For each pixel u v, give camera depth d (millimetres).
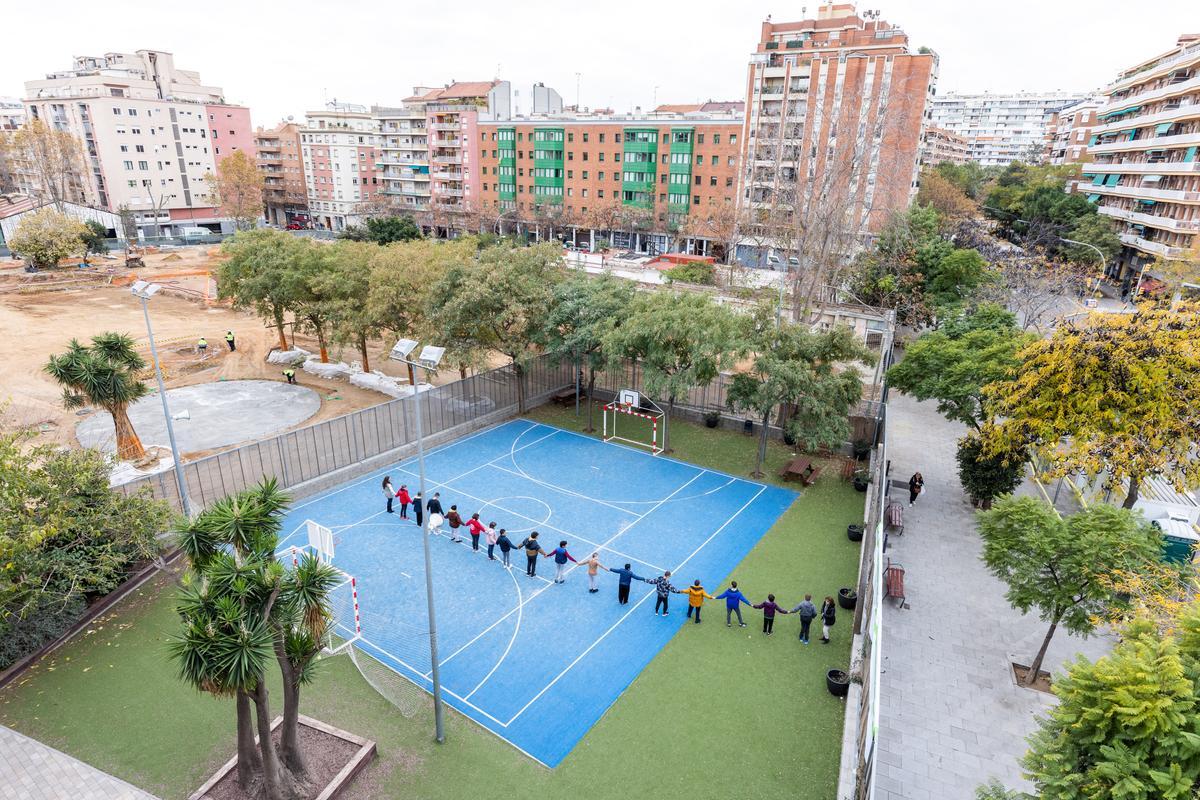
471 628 21062
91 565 18781
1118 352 21531
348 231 86312
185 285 74188
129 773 15547
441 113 108812
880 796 15047
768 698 18391
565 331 36656
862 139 48406
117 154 102750
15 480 17000
